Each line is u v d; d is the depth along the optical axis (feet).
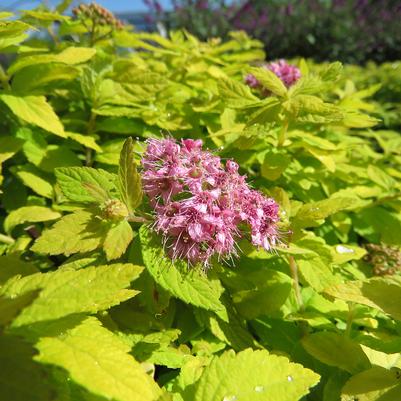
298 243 0.50
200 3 3.28
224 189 0.43
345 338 0.44
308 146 0.62
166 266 0.42
